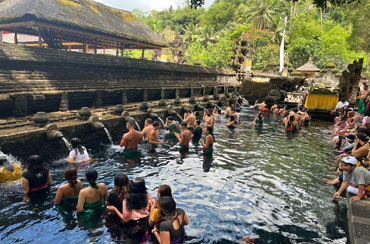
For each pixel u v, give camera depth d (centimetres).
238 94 2411
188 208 484
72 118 855
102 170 655
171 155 810
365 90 1289
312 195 561
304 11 5944
